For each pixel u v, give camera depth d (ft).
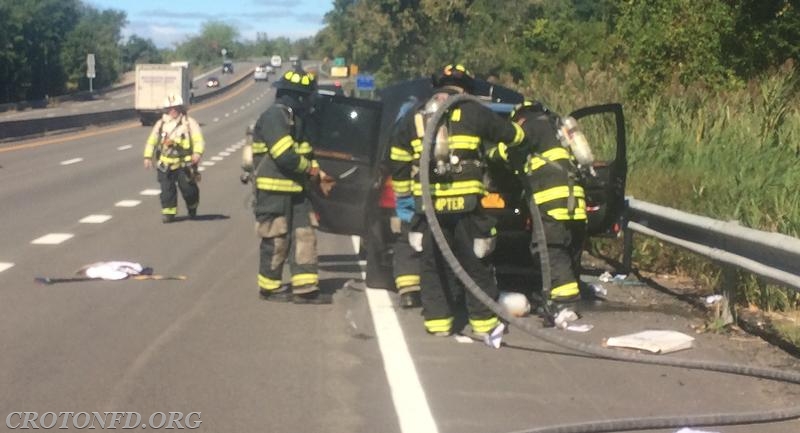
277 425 20.18
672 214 31.22
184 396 21.98
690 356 25.75
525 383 23.22
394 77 165.37
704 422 20.39
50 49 331.36
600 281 35.32
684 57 71.36
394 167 27.78
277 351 25.75
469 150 26.35
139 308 30.58
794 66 68.13
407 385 22.86
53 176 77.15
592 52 107.76
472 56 129.80
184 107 51.70
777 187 36.73
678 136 46.75
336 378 23.40
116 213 54.70
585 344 25.93
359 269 38.04
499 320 27.14
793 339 27.27
